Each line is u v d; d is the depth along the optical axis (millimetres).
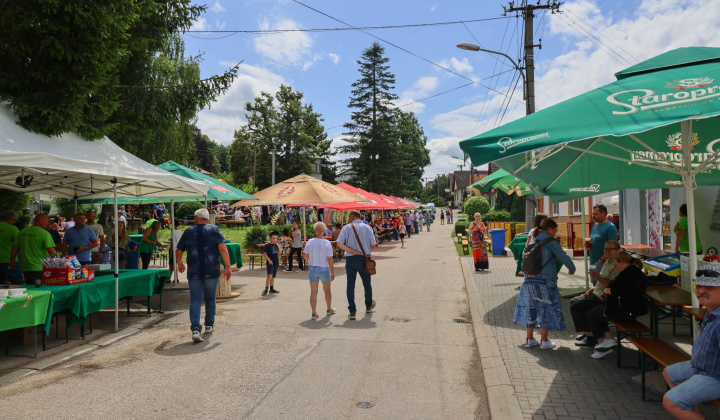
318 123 63812
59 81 8859
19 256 8375
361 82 59562
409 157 76625
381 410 4547
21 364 5961
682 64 4984
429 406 4656
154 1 12211
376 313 8883
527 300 6258
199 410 4520
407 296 10680
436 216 87500
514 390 4848
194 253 7160
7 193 10938
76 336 7352
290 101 59219
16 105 7992
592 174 8242
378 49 59562
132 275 8305
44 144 8062
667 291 5887
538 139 4027
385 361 6023
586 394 4730
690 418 3342
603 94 4473
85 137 9219
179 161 21156
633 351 6164
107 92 9828
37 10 8398
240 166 60500
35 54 8883
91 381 5320
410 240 31781
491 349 6316
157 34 12703
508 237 22672
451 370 5707
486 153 4219
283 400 4766
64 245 9766
